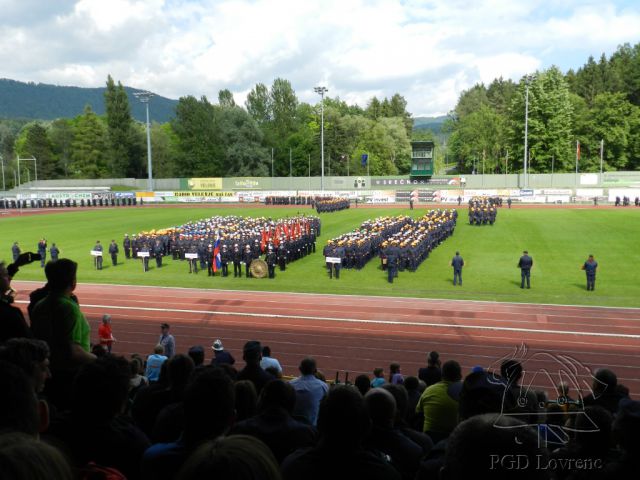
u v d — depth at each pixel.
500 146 137.00
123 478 3.20
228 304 28.45
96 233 58.75
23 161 149.38
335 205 79.38
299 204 93.12
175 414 6.10
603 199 84.81
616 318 24.66
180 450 4.00
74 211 88.50
